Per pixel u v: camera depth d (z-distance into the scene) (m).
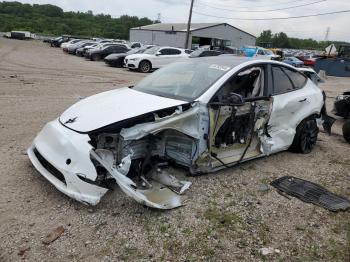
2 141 5.69
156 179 4.34
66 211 3.76
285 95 5.52
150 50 21.38
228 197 4.30
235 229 3.68
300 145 6.06
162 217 3.78
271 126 5.34
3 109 7.89
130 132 3.87
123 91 4.97
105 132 3.88
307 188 4.71
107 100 4.50
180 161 4.46
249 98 4.88
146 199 3.69
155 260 3.15
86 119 4.04
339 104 8.86
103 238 3.39
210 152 4.50
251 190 4.54
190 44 50.28
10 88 10.77
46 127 4.34
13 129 6.39
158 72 5.49
